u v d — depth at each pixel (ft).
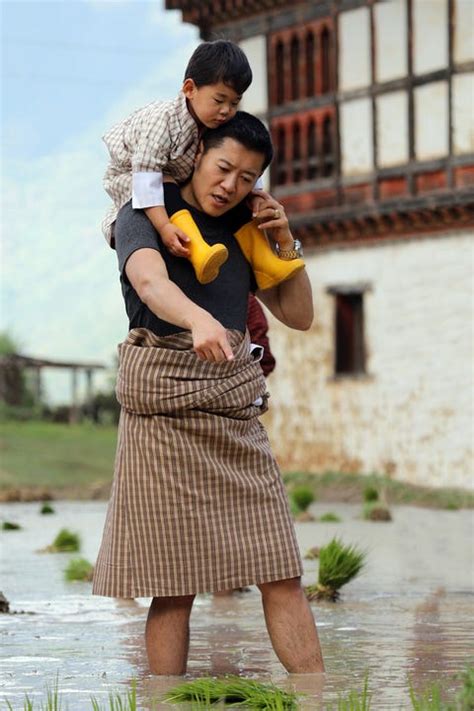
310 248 133.49
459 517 87.10
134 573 24.71
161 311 23.67
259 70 137.28
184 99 24.71
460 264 120.37
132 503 24.77
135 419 24.82
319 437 131.95
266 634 31.35
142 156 24.47
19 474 148.97
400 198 123.85
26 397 290.35
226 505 24.62
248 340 25.62
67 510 101.96
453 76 120.57
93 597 39.65
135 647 29.25
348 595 39.47
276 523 24.86
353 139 128.88
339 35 129.90
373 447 126.93
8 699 22.91
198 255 24.26
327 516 78.02
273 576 24.70
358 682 24.13
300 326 26.71
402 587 41.88
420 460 122.93
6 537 67.41
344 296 131.75
